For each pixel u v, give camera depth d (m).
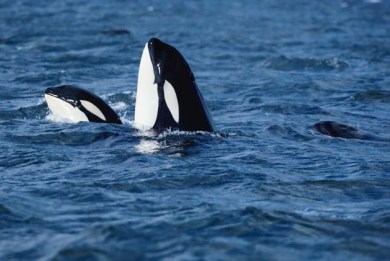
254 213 39.38
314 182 46.50
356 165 50.62
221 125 63.31
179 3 198.88
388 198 43.88
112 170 47.88
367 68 101.00
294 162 51.12
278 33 140.00
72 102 61.00
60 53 109.44
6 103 71.44
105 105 61.72
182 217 38.91
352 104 77.06
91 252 34.38
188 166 48.69
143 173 47.06
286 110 71.50
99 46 117.56
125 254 34.19
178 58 56.81
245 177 46.94
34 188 43.94
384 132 63.81
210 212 39.62
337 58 105.06
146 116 57.28
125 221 38.38
